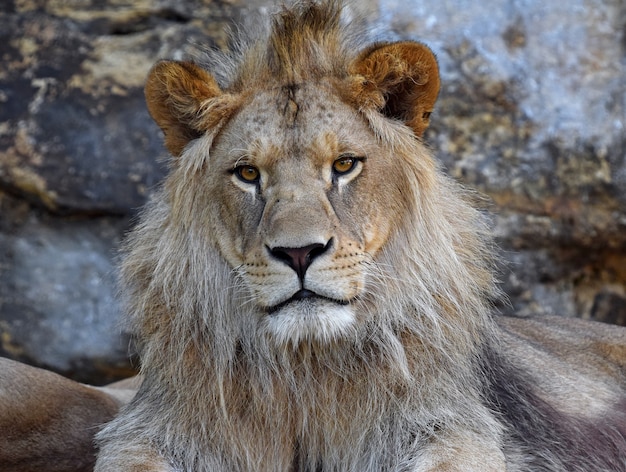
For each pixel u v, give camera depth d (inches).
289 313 277.9
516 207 559.8
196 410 305.3
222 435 304.5
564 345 405.4
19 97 552.4
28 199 553.0
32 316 543.2
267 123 290.7
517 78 563.8
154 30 571.8
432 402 300.4
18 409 341.7
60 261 550.3
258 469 307.1
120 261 347.9
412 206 303.0
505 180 557.9
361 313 296.0
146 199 547.5
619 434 350.6
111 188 547.5
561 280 577.6
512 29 573.0
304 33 303.9
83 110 553.9
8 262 550.6
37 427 346.3
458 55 563.2
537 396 337.7
